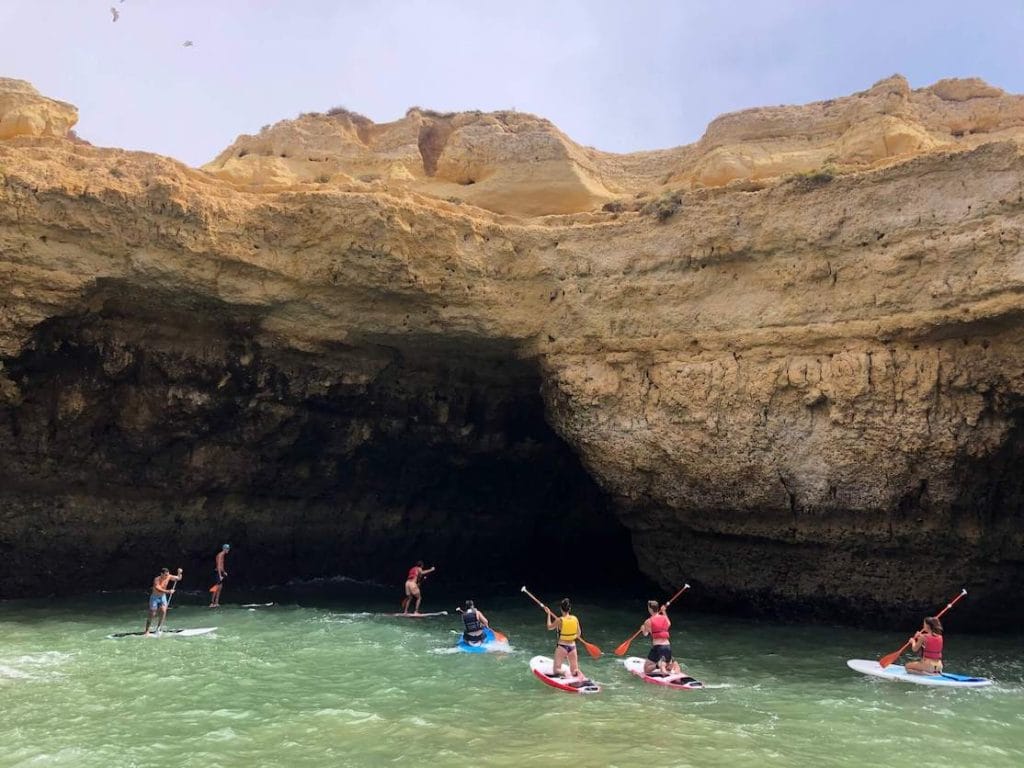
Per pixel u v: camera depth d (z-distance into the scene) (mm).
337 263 19359
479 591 24875
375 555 24969
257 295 18984
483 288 20516
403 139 29531
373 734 9977
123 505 20375
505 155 27719
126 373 19141
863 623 17781
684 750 9500
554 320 20719
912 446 16031
